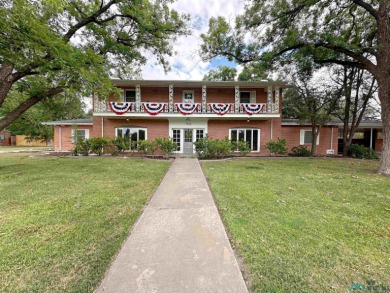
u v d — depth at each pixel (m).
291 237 2.78
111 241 2.64
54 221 3.24
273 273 2.05
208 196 4.54
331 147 15.03
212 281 1.88
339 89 12.69
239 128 14.34
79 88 7.43
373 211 3.77
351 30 9.49
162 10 9.74
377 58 7.66
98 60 7.37
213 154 12.13
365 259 2.31
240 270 2.06
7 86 7.10
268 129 14.20
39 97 8.16
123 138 13.23
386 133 7.46
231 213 3.59
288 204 4.08
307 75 11.84
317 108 12.96
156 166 8.70
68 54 6.17
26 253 2.38
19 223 3.17
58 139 15.23
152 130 14.23
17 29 5.00
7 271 2.07
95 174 6.90
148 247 2.45
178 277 1.92
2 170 7.55
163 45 10.95
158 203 4.07
